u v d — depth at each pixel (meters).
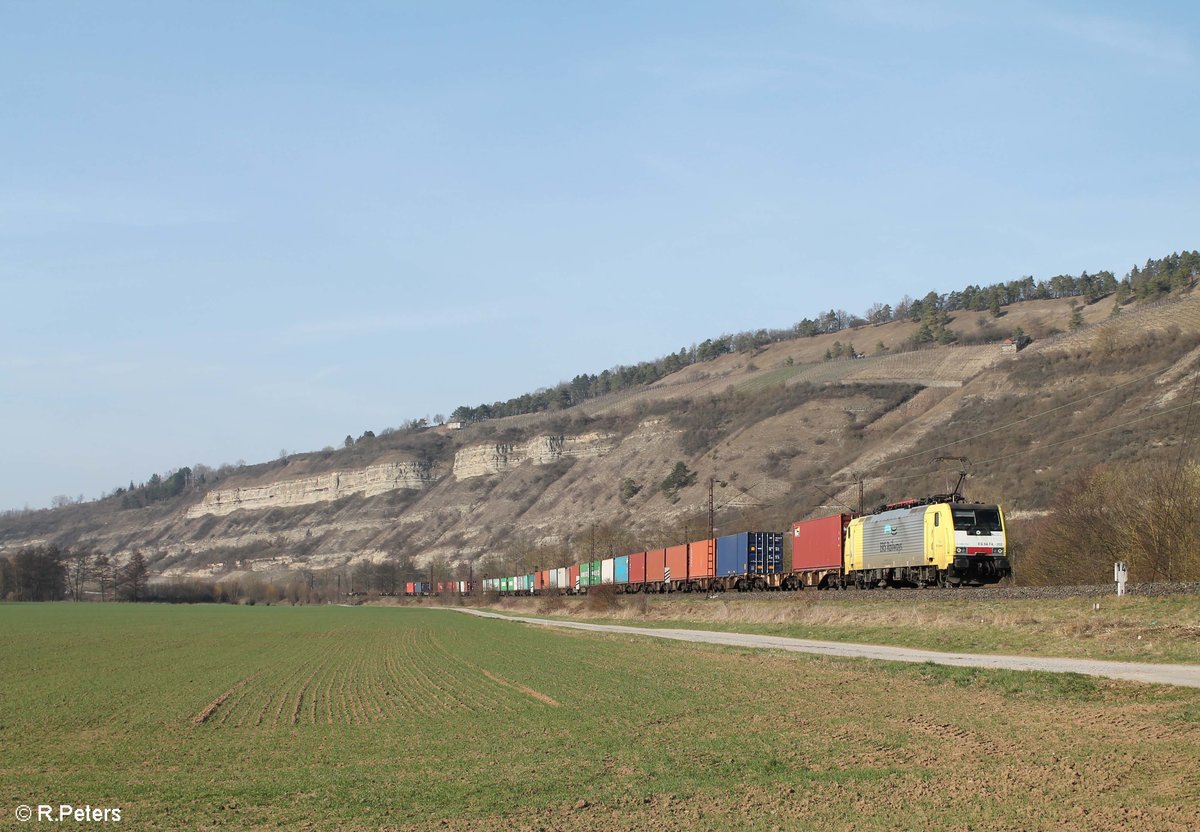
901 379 173.75
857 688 30.00
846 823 15.77
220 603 181.00
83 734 27.73
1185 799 15.97
